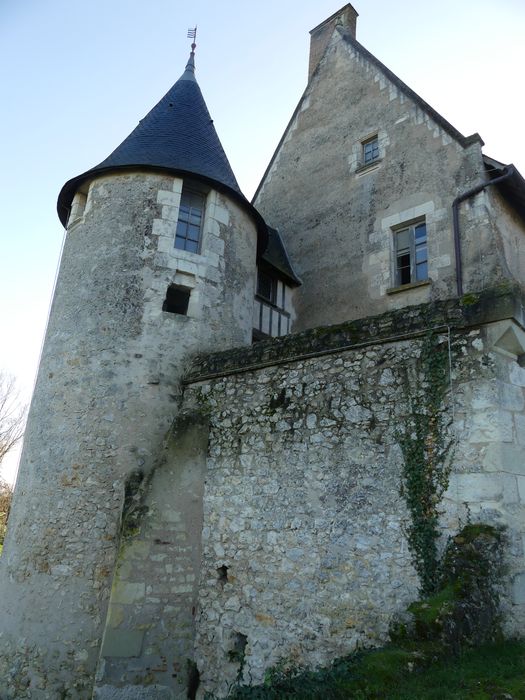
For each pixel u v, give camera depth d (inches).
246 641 220.1
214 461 258.2
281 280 410.3
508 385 193.2
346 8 490.3
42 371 302.0
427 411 199.9
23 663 242.1
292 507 224.1
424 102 376.8
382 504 200.2
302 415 233.3
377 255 372.2
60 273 323.6
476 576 166.2
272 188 475.2
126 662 220.2
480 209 319.3
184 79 393.7
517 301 193.0
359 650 181.0
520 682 134.0
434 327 206.4
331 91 455.2
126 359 282.4
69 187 334.0
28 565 259.8
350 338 227.5
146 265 299.1
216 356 278.1
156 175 315.6
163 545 240.1
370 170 397.4
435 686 136.1
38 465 277.6
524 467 189.2
